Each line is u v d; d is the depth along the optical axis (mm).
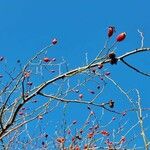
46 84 4215
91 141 6406
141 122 3725
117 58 3572
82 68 3947
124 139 5898
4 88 5074
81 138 6504
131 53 3529
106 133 6391
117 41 3637
